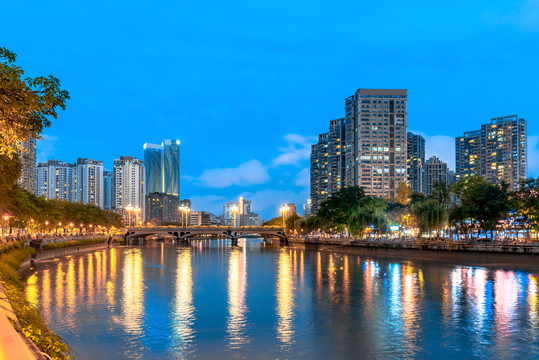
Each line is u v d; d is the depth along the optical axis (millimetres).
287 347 33156
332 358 30578
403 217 162875
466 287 62062
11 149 18516
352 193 170250
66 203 171500
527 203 118250
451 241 108625
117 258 121875
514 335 36250
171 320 41500
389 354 31547
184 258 125812
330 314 44281
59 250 122188
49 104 16844
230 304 49562
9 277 45094
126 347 32781
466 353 31656
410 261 106625
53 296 54094
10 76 15812
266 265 101125
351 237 177750
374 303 50156
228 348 32781
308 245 193875
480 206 112188
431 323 40344
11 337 9531
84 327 38562
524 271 81062
